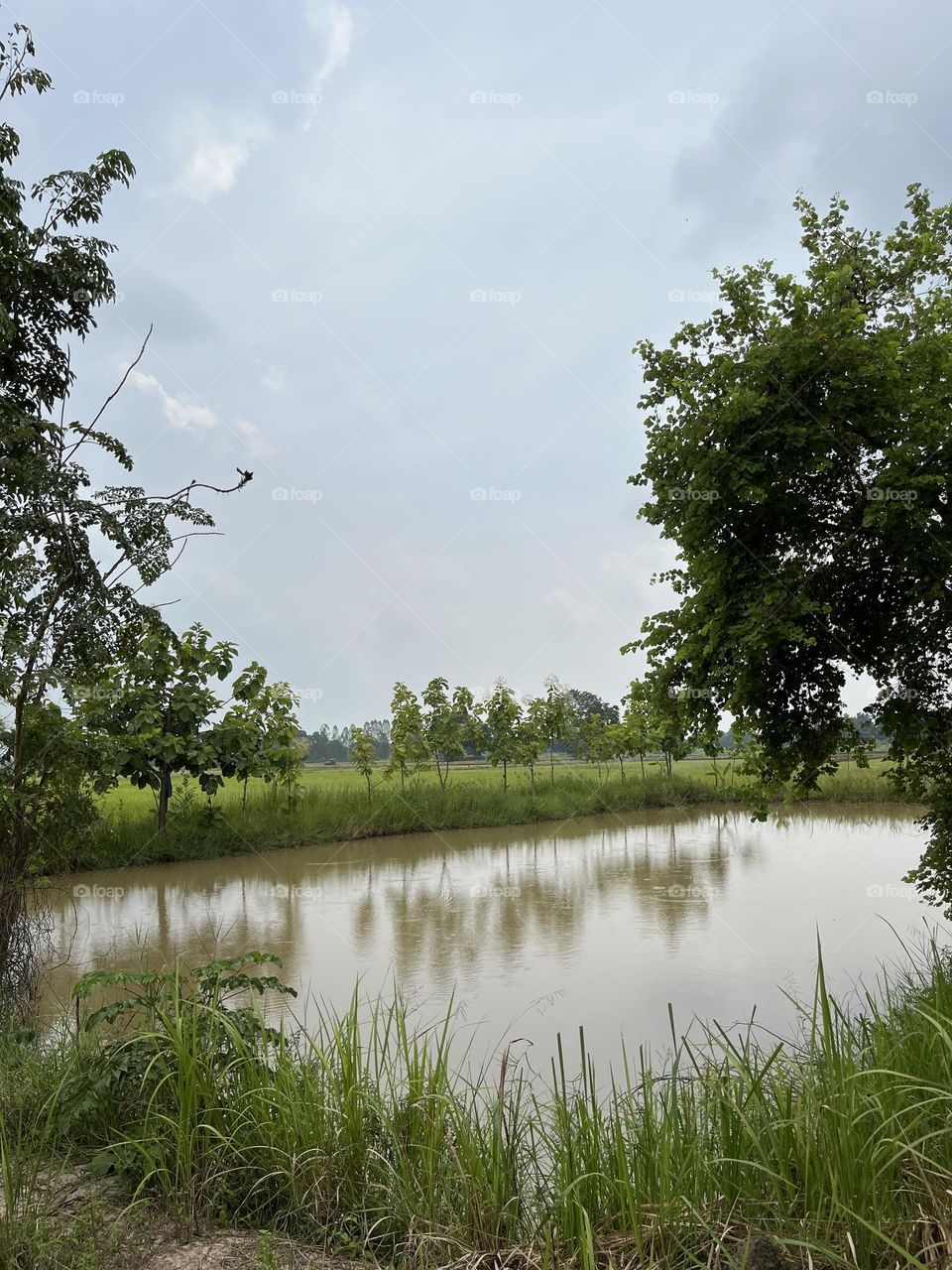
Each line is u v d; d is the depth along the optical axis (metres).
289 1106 3.40
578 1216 2.80
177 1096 3.45
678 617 8.28
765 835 18.81
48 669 6.42
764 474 7.33
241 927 9.80
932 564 6.82
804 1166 2.82
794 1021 6.09
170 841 15.43
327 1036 4.80
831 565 7.69
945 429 6.70
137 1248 2.83
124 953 8.40
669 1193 2.83
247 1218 3.10
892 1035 3.87
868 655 7.73
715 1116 3.25
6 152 7.13
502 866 14.73
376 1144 3.35
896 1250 2.48
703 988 7.06
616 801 25.52
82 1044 4.08
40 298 7.34
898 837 18.09
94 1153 3.52
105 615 7.14
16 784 6.44
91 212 7.48
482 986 7.16
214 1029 3.69
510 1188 3.09
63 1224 2.96
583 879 13.18
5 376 7.46
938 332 7.82
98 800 16.27
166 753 15.07
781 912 10.41
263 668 17.30
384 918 10.30
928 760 7.79
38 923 6.76
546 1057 5.36
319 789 22.53
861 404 7.12
